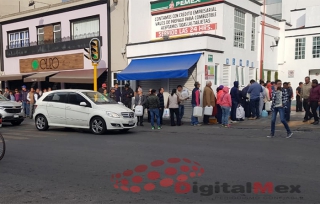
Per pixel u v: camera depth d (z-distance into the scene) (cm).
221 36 1523
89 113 1132
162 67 1497
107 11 1817
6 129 1332
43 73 2138
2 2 2717
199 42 1446
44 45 2138
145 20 1795
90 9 1898
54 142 972
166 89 1593
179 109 1373
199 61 1446
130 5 1717
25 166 678
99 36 1862
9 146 912
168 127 1312
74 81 1850
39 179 581
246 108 1496
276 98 978
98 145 906
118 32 1781
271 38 2084
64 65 2045
